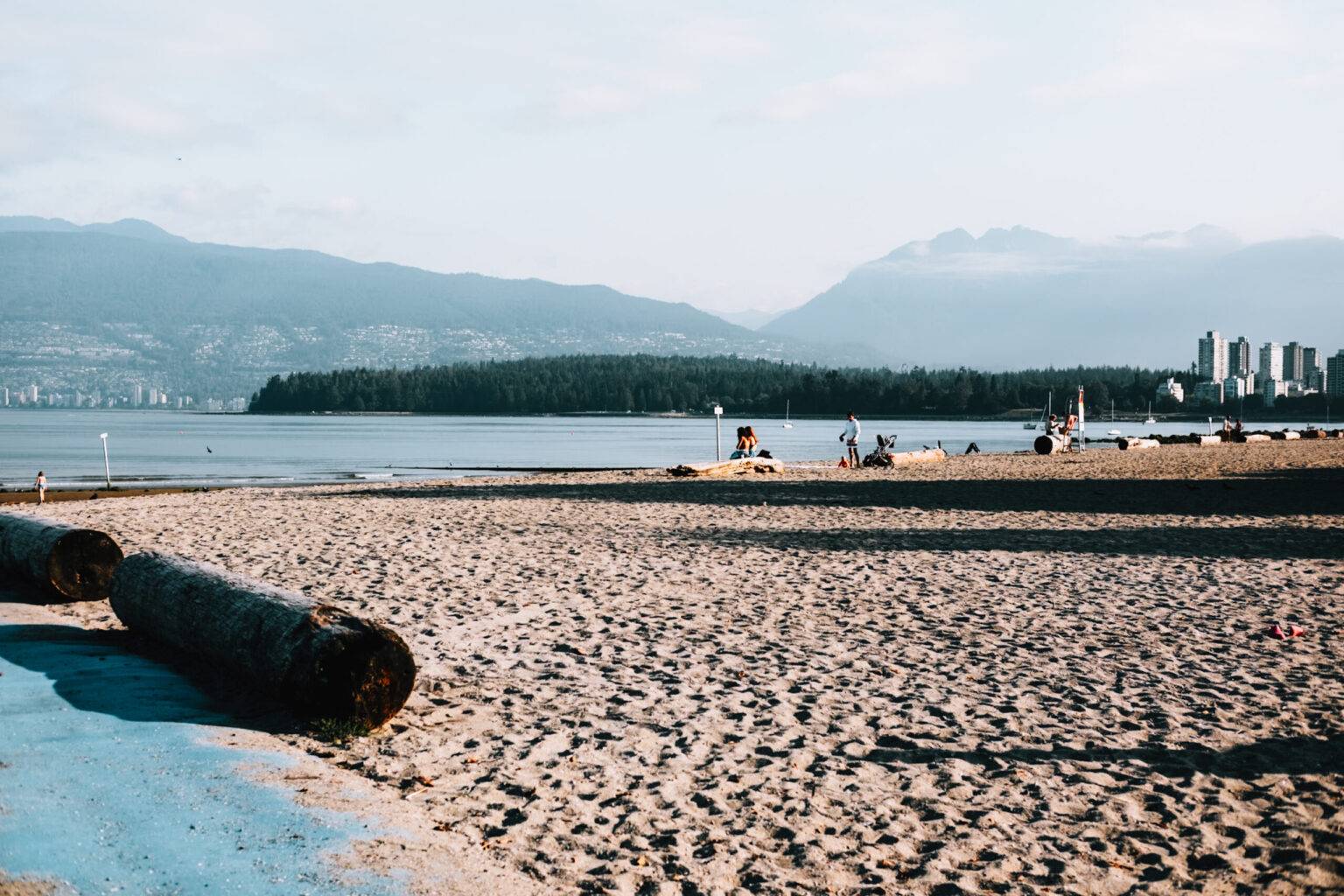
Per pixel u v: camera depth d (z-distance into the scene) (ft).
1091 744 24.04
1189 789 21.29
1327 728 25.20
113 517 74.43
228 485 182.39
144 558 33.14
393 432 574.97
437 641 33.71
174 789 20.06
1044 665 31.30
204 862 17.01
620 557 53.36
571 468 229.66
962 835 19.01
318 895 15.99
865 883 17.16
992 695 28.07
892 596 42.78
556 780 21.34
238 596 27.94
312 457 297.33
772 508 81.71
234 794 19.84
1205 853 18.35
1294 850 18.38
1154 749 23.70
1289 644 34.17
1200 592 43.83
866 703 27.22
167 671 29.27
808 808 20.13
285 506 84.64
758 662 31.42
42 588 40.32
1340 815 19.94
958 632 35.86
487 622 36.86
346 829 18.44
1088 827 19.45
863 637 34.96
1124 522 71.15
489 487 105.60
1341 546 58.90
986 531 65.82
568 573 48.03
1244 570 50.11
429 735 24.21
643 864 17.54
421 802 20.01
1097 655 32.53
